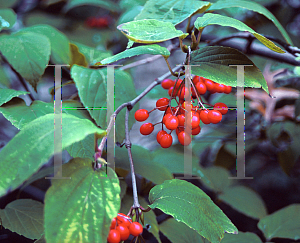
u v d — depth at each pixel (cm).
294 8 76
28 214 50
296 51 52
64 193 38
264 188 90
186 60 45
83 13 92
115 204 38
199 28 44
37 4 90
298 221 58
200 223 41
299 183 90
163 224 55
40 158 38
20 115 47
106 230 38
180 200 42
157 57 57
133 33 42
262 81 44
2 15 56
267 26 73
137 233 40
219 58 44
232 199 65
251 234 57
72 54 54
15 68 49
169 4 47
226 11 66
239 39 60
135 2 72
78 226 38
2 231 69
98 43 82
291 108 68
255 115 73
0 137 81
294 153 64
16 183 37
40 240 44
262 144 77
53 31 54
